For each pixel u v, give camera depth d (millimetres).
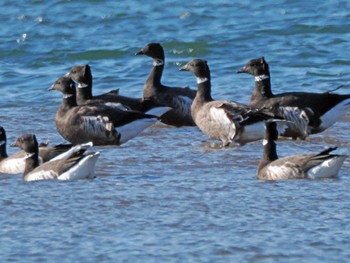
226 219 14438
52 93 26609
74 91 21578
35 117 23703
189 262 12703
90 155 16969
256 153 19547
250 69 21750
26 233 13938
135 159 19016
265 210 14875
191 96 23953
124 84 28047
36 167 17375
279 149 19953
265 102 21531
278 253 12984
